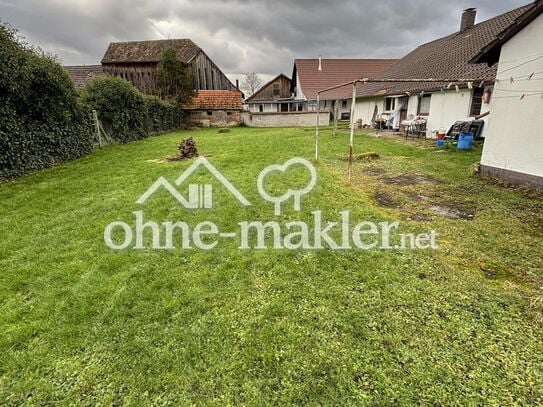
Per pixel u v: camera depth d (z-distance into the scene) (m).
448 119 12.05
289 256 3.31
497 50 6.36
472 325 2.26
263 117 23.31
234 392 1.79
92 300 2.60
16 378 1.91
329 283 2.81
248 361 1.99
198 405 1.72
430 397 1.73
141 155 9.84
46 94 8.03
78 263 3.20
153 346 2.12
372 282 2.80
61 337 2.21
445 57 14.58
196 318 2.39
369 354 2.02
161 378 1.89
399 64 20.98
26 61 7.34
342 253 3.35
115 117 12.54
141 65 28.05
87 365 1.99
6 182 6.64
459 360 1.96
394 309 2.45
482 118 10.34
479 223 4.07
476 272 2.95
